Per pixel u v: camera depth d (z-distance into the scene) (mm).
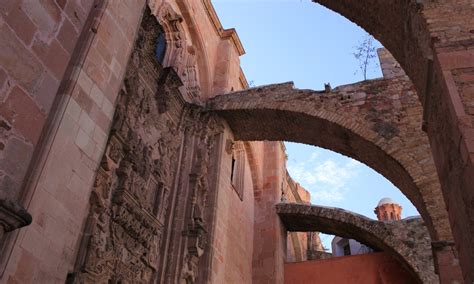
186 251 14016
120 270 11438
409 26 8938
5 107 6434
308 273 22578
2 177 6262
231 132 18547
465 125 6469
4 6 6570
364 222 20547
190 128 16562
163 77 15008
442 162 7797
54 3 7719
